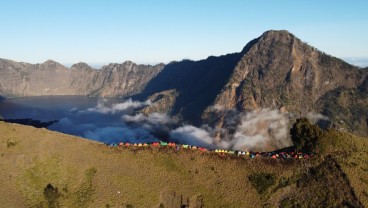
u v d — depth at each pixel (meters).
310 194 92.50
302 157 103.25
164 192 96.62
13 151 106.25
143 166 103.50
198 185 97.75
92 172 102.50
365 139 116.19
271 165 101.00
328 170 97.75
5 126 114.69
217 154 106.75
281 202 92.12
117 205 92.50
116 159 106.19
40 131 115.38
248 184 96.88
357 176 95.94
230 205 92.31
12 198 92.25
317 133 105.50
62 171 102.62
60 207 92.44
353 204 88.44
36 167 102.69
